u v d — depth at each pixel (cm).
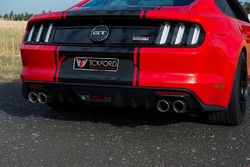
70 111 423
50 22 336
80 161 264
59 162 262
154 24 301
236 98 339
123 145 300
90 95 319
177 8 319
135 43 302
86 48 313
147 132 338
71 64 322
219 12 356
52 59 326
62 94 330
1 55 1303
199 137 323
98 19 313
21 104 466
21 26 2514
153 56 293
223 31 321
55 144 303
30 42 340
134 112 416
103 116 398
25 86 345
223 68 311
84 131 341
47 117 396
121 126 358
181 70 291
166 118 389
